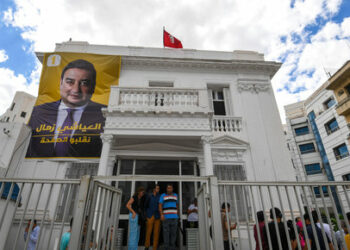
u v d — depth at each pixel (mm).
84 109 10547
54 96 10820
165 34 14070
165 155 9289
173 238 5551
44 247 7539
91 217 3412
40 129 10062
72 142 9781
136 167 9398
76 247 3057
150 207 6039
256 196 8891
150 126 8406
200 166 9297
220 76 12062
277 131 10742
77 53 11656
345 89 17125
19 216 7969
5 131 9234
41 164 9328
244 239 7840
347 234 4898
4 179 3479
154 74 11773
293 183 3732
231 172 9586
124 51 12320
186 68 12102
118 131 8273
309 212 3553
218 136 10148
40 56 11641
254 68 12234
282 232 3883
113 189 4426
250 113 11070
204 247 4215
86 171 9258
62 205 8320
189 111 8516
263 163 9906
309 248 3299
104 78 11289
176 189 9016
